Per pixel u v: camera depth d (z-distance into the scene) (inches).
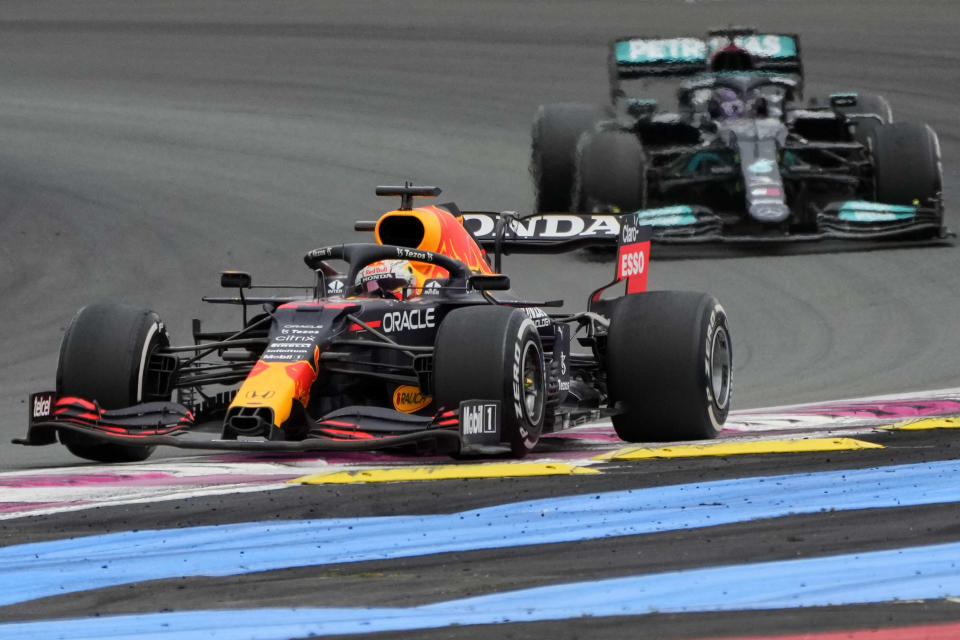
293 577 741.3
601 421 1520.7
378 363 1151.0
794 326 1967.3
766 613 657.0
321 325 1133.1
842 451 1099.3
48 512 922.7
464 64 4323.3
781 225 2301.9
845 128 2475.4
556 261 2367.1
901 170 2351.1
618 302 1278.3
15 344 1979.6
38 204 2812.5
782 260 2268.7
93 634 643.5
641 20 4881.9
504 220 1400.1
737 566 744.3
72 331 1187.9
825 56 4212.6
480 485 980.6
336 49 4566.9
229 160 3270.2
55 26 4992.6
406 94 3971.5
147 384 1200.8
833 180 2356.1
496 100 3878.0
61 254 2456.9
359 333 1152.2
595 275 2276.1
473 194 2957.7
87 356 1172.5
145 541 828.6
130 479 1058.1
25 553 804.6
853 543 788.6
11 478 1076.5
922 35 4473.4
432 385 1104.8
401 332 1195.3
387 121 3663.9
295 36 4771.2
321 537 829.8
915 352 1817.2
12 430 1503.4
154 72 4330.7
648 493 939.3
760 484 964.0
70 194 2910.9
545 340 1254.3
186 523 875.4
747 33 2479.1
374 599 693.3
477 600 688.4
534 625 644.7
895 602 671.1
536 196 2454.5
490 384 1079.0
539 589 706.8
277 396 1061.1
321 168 3186.5
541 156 2422.5
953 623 635.5
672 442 1221.1
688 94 2421.3
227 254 2479.1
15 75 4315.9
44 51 4638.3
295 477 1050.7
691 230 2260.1
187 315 2124.8
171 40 4766.2
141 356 1186.6
